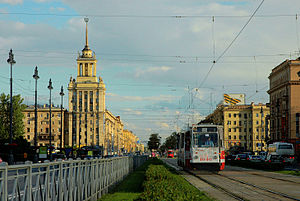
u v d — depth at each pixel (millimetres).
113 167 22953
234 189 20000
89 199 14961
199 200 9695
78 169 12719
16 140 68312
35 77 46562
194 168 33719
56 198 9836
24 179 7453
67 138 148000
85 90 149750
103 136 147750
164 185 11617
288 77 77938
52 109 145500
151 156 122062
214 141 32938
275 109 87375
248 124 126250
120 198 17016
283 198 16266
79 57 152250
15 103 76562
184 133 37812
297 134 75750
